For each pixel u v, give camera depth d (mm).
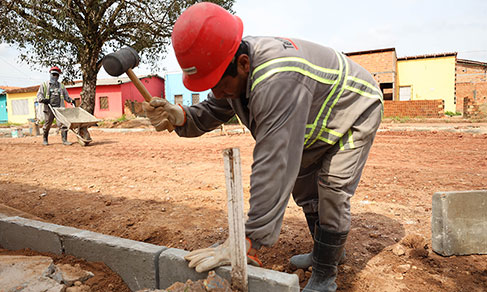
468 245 2580
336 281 2287
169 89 27531
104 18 14727
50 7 13555
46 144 9375
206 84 1654
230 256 1889
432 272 2363
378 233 2977
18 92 29641
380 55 22281
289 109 1590
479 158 6188
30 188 4703
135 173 5613
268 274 1849
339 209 1993
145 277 2291
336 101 1823
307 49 1773
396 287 2201
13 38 13289
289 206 3812
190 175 5391
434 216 2615
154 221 3375
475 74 25812
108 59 1892
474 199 2582
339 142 1940
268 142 1607
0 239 2979
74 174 5586
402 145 8039
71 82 15922
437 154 6758
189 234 3057
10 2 13133
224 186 4660
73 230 2680
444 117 17953
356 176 2008
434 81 23312
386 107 18938
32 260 2322
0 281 2059
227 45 1596
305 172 2234
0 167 6258
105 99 26594
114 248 2398
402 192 4148
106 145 9320
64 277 2201
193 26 1573
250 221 1711
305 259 2469
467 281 2246
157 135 12328
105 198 4164
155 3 14812
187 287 1851
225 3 15719
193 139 10664
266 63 1612
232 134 11852
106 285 2314
